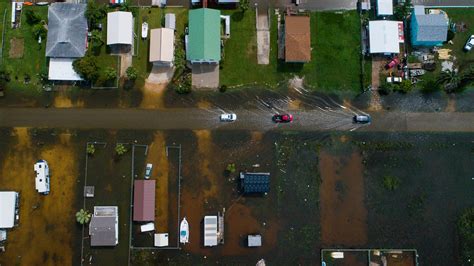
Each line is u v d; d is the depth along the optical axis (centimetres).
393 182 5025
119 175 5056
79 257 4988
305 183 5044
